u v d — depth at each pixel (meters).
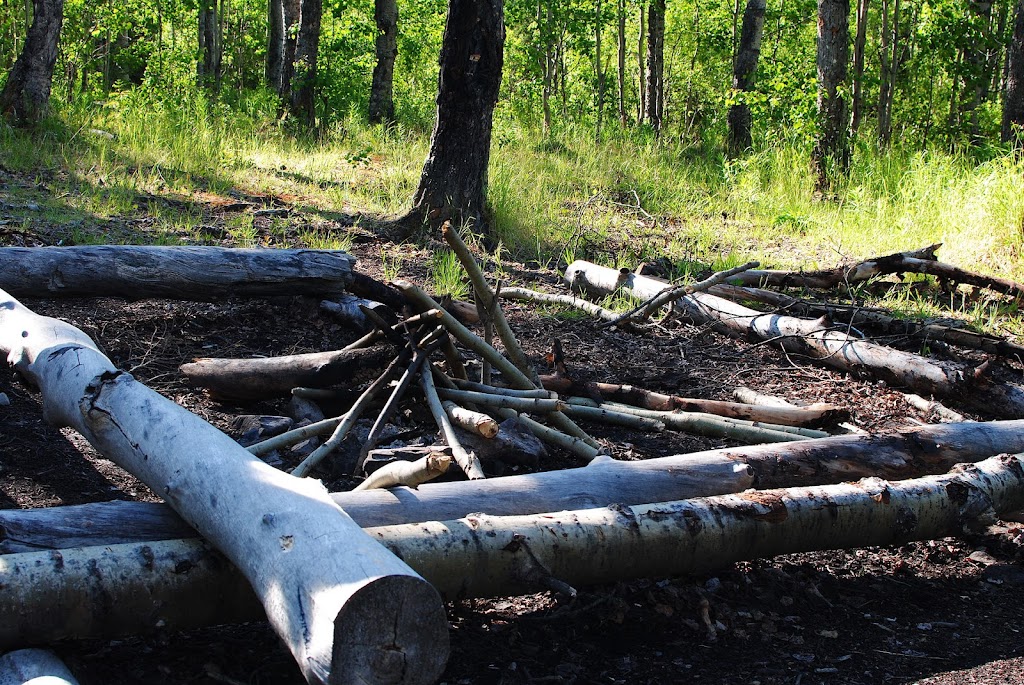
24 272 6.22
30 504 4.16
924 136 15.42
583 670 3.36
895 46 15.04
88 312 6.23
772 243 11.09
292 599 2.60
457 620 3.62
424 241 9.38
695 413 5.41
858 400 6.45
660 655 3.50
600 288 8.38
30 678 2.72
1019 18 13.58
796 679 3.38
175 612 3.04
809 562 4.34
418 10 21.03
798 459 4.40
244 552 2.84
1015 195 9.53
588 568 3.54
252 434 4.83
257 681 3.11
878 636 3.76
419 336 5.17
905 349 7.34
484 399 4.94
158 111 12.91
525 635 3.57
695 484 4.11
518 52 18.80
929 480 4.28
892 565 4.39
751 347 7.38
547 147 14.24
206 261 6.55
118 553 3.01
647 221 11.68
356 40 16.91
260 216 9.41
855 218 11.73
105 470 4.53
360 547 2.65
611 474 4.01
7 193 8.73
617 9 19.36
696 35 23.67
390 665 2.52
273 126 14.27
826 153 13.70
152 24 22.02
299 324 6.59
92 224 8.20
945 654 3.64
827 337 6.99
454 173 9.62
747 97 15.03
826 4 13.65
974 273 8.43
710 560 3.76
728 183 13.74
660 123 18.58
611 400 5.73
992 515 4.33
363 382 5.16
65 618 2.88
